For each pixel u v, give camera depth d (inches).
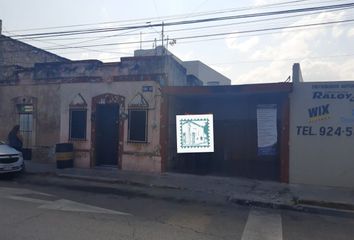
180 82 624.1
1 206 299.4
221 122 639.1
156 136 520.7
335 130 437.1
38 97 612.7
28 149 617.9
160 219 281.6
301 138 449.4
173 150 552.4
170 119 535.5
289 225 284.5
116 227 251.4
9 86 641.0
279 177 482.0
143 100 528.7
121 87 543.8
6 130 642.2
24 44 739.4
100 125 572.4
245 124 626.5
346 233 267.1
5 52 690.2
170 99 535.8
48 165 577.6
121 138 542.0
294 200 362.9
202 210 322.0
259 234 253.4
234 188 417.4
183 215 298.8
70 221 261.3
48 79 603.5
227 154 633.6
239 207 344.5
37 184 432.1
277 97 569.0
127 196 373.1
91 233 233.9
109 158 568.7
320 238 250.8
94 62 565.0
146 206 327.9
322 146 441.7
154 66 525.7
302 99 449.7
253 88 463.8
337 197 372.8
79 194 374.3
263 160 615.5
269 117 482.9
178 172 533.3
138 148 530.6
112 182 458.6
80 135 573.0
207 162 602.2
